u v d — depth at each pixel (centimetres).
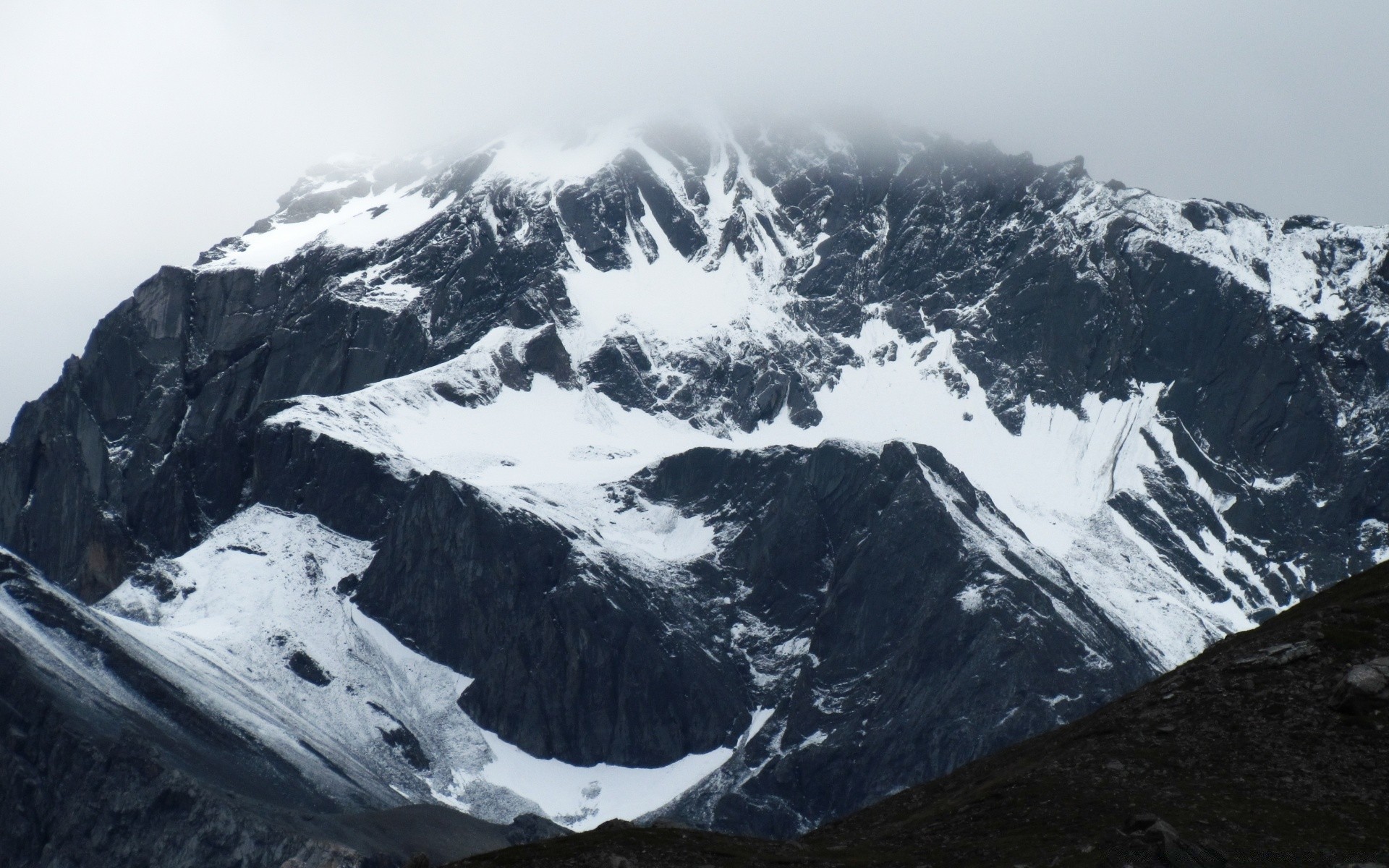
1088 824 13375
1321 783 13312
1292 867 12456
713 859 13700
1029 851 13150
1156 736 14388
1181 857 12569
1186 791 13525
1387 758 13400
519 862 13750
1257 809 13125
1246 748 13875
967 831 13912
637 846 13988
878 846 14088
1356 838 12650
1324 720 13912
